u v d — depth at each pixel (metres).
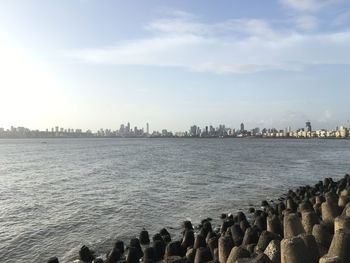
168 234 19.09
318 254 10.31
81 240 20.78
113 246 18.00
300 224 13.07
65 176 48.84
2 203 30.92
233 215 24.12
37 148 138.00
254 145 160.75
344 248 10.03
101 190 36.97
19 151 116.25
